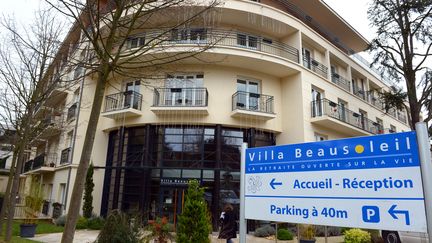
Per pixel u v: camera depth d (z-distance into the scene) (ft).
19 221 49.03
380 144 8.27
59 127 53.21
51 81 31.09
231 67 52.39
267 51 55.67
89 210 49.78
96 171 54.80
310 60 60.44
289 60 52.85
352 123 64.28
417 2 52.70
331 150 9.13
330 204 8.82
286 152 10.11
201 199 25.68
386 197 7.92
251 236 42.80
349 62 71.97
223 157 49.21
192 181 26.25
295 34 56.85
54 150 71.05
